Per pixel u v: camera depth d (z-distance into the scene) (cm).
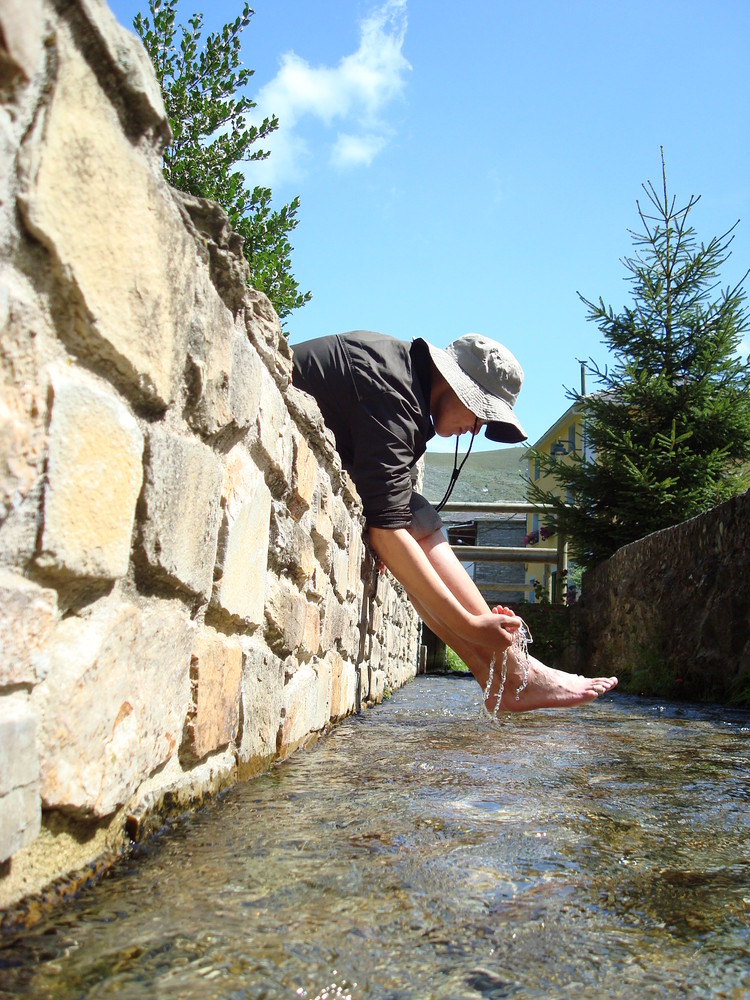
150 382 109
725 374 933
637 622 657
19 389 81
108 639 103
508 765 211
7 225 79
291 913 98
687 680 526
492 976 83
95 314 93
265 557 180
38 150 82
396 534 279
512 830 140
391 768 201
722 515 518
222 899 101
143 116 103
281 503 196
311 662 248
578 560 981
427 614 305
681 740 279
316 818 145
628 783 190
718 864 124
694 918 101
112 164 97
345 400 279
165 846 123
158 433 115
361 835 134
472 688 605
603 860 125
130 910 96
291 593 209
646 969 86
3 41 70
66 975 79
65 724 93
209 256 132
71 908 96
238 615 161
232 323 144
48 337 88
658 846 134
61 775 93
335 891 106
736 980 84
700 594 536
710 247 945
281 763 206
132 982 78
